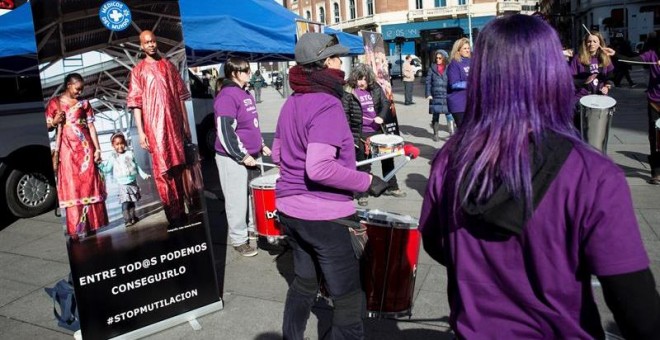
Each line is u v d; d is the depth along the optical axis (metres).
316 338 3.14
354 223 2.46
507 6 46.56
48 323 3.67
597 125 4.74
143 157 3.20
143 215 3.22
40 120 6.67
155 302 3.30
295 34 5.44
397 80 35.09
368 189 2.43
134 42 3.11
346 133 2.41
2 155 6.30
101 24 3.00
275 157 2.80
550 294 1.19
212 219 5.93
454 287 1.39
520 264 1.21
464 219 1.27
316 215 2.42
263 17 5.31
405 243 2.76
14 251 5.33
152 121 3.21
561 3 48.16
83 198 3.02
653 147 5.80
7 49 4.22
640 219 4.74
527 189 1.15
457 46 6.18
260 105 22.69
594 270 1.13
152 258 3.26
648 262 1.11
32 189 6.62
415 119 13.70
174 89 3.28
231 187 4.50
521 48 1.22
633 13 37.69
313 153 2.27
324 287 2.84
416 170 7.54
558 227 1.15
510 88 1.22
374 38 8.05
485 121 1.27
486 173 1.21
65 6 2.91
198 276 3.46
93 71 3.01
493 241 1.23
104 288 3.12
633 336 1.14
